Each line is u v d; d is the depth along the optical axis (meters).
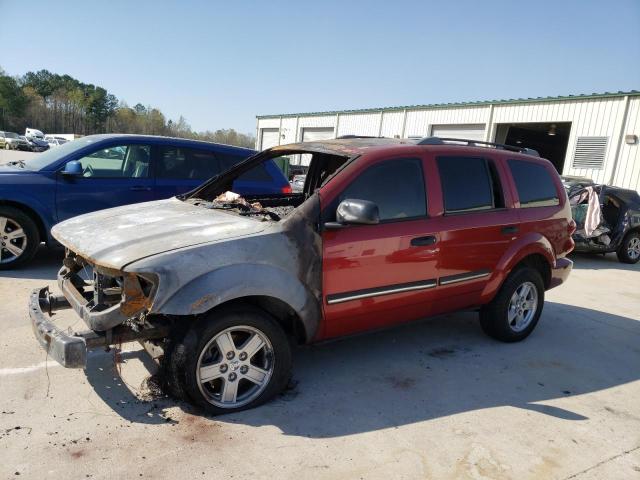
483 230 4.50
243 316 3.26
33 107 92.38
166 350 3.20
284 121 34.03
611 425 3.60
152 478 2.67
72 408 3.29
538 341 5.28
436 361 4.54
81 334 3.08
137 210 4.12
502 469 2.98
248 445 3.02
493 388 4.07
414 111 24.77
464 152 4.55
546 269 5.34
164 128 108.31
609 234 10.82
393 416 3.50
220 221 3.63
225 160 7.51
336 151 4.10
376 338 5.01
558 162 27.53
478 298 4.68
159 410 3.33
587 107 18.00
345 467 2.89
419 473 2.88
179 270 2.99
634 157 16.75
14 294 5.33
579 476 2.97
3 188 5.97
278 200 5.40
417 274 4.08
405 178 4.07
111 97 106.00
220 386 3.41
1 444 2.85
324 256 3.54
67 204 6.36
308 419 3.37
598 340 5.48
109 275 3.11
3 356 3.91
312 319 3.56
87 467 2.72
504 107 20.69
